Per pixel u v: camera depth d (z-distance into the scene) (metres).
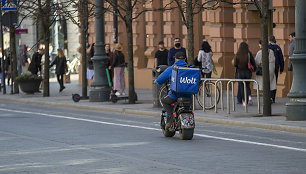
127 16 31.62
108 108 30.31
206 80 28.64
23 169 14.69
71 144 18.84
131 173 13.91
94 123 24.95
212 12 37.66
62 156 16.52
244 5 35.53
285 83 33.00
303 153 16.50
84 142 19.27
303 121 22.20
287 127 21.11
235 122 23.14
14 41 43.34
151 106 30.22
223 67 37.59
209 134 20.80
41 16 38.06
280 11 33.09
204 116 24.94
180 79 19.06
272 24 35.31
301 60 22.34
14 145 18.86
